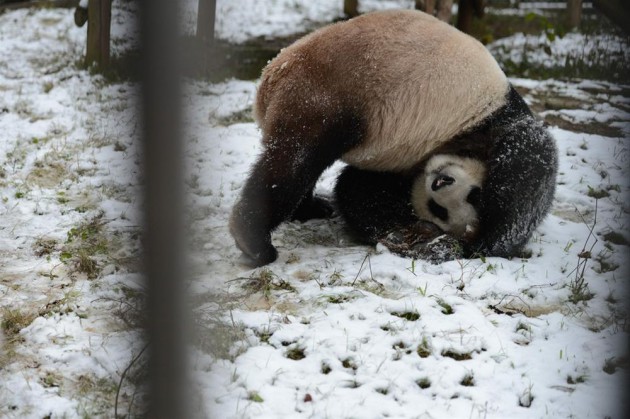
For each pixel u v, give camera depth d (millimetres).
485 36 17422
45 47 17281
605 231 8945
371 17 8109
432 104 7867
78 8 15148
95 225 8828
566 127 12516
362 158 8211
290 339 6539
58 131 11969
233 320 6695
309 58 7855
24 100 13344
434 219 8469
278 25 19984
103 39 15117
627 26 15211
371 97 7773
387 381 5957
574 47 17562
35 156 10852
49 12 20625
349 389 5891
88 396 5852
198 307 6980
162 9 4254
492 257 8062
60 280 7633
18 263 7969
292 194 7805
